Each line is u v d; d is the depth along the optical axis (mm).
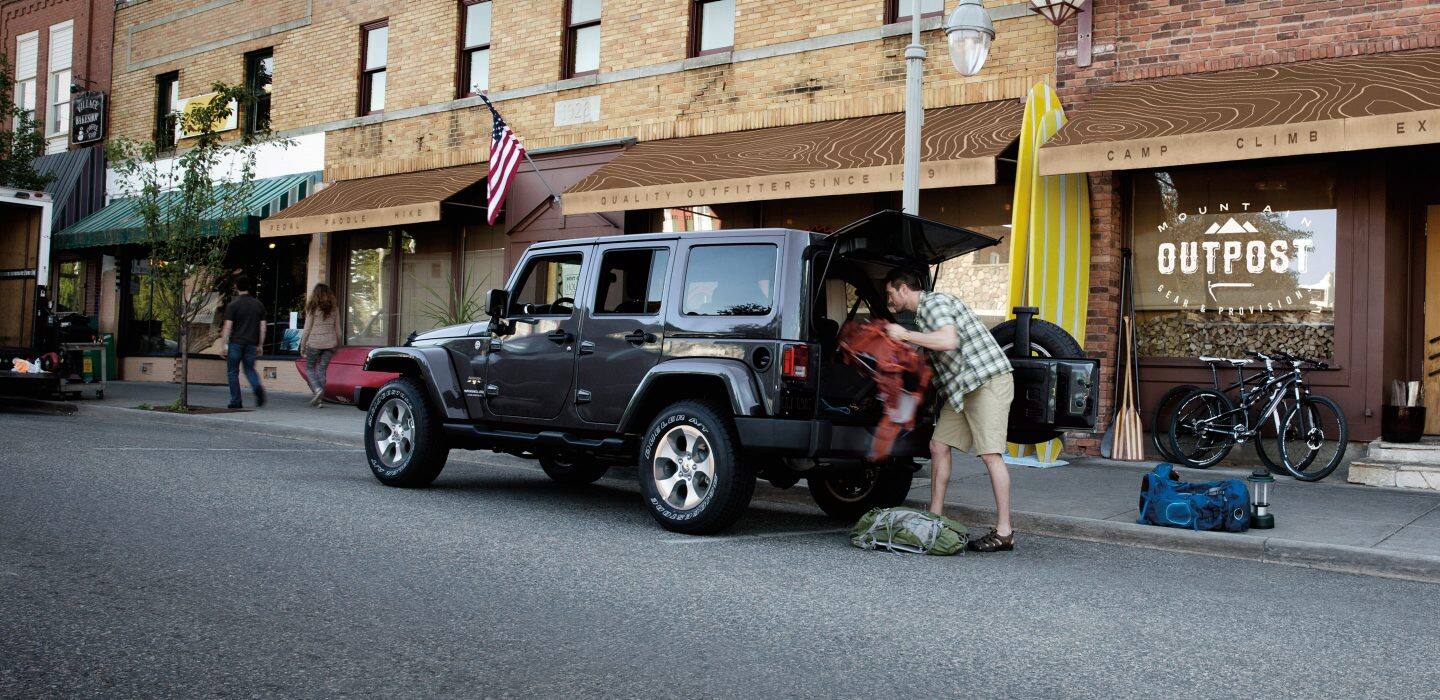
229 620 4480
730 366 6535
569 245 7746
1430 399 10516
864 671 4086
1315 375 10117
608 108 14906
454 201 15555
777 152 12148
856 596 5293
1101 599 5379
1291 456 9930
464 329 8258
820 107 12875
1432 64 9031
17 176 21562
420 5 17297
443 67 16953
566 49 15609
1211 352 10773
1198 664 4281
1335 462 9430
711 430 6590
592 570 5676
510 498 8188
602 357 7254
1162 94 10211
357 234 18484
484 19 16672
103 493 7426
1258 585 5828
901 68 12398
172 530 6258
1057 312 10453
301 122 18984
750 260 6719
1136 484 9000
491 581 5348
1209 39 10492
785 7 13328
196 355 20672
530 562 5816
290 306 19297
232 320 14875
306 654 4070
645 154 13703
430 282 17453
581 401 7344
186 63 20953
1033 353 7031
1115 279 11016
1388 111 8352
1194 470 10148
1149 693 3908
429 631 4441
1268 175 10508
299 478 8680
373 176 17734
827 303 6785
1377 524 7180
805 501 8477
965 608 5109
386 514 7121
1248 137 8875
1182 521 6957
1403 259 10477
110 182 22266
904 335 6332
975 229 11977
